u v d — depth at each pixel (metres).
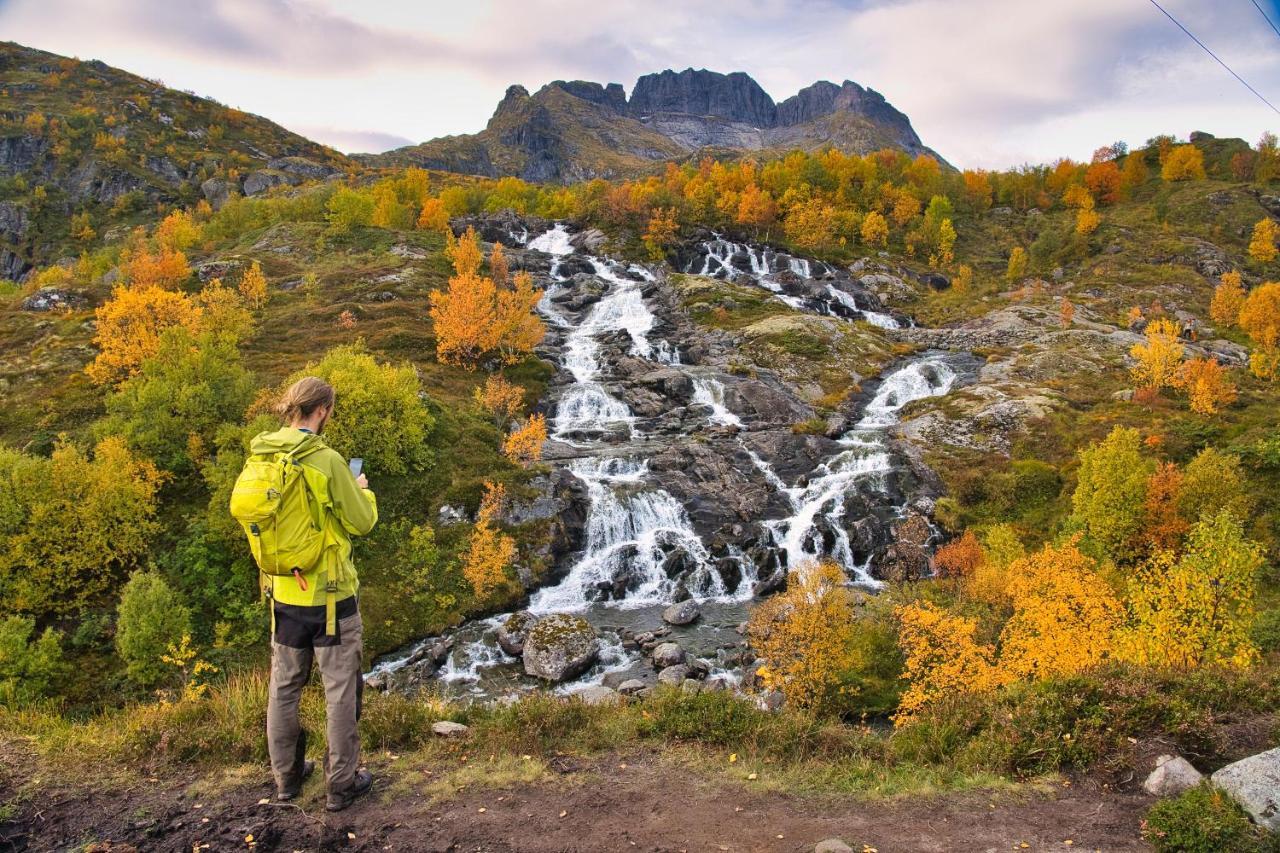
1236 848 5.32
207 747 7.20
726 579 31.94
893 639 20.80
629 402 54.09
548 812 6.27
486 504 33.94
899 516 37.78
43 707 21.39
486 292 57.97
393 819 5.95
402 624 27.41
